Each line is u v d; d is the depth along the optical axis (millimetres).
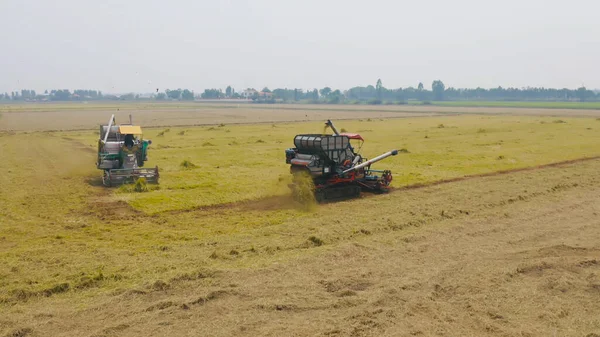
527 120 86312
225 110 150875
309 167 21453
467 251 14578
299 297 11211
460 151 40094
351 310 10570
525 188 24047
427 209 19781
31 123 84500
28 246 15039
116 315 10305
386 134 57219
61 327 9797
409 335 9508
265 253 14359
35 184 25688
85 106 194875
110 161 26422
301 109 164250
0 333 9445
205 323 9961
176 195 22703
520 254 14219
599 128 63875
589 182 25844
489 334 9617
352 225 17297
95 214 19281
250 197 22297
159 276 12375
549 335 9578
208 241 15445
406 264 13445
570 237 16047
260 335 9500
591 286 11891
